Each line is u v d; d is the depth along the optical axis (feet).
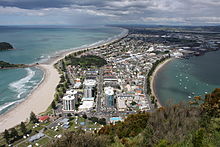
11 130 386.11
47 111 510.17
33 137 372.99
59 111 515.50
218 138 154.40
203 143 148.25
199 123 187.83
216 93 284.20
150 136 178.60
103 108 536.42
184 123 178.91
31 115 445.78
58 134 391.04
